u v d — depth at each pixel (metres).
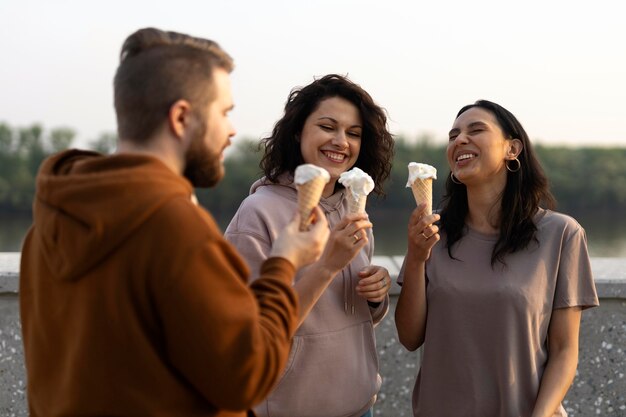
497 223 2.83
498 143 2.77
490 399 2.71
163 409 1.67
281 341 1.75
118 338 1.65
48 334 1.76
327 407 2.68
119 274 1.64
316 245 1.94
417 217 2.70
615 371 3.68
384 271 2.79
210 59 1.82
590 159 20.19
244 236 2.68
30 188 24.80
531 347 2.68
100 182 1.64
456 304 2.75
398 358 3.78
